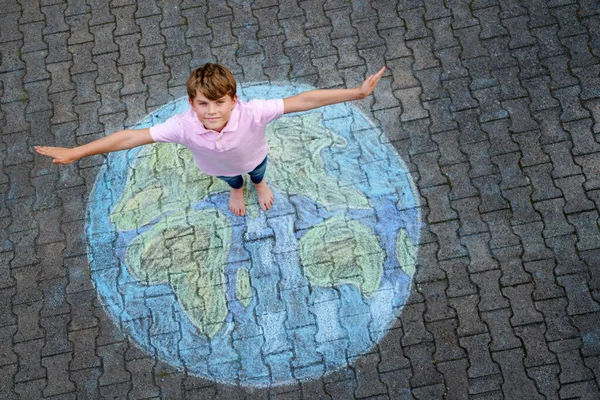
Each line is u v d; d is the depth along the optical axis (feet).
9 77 18.21
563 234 15.51
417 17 18.19
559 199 15.85
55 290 15.74
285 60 17.92
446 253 15.51
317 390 14.52
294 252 15.75
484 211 15.85
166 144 17.01
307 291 15.35
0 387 14.97
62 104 17.78
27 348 15.25
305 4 18.54
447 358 14.60
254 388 14.60
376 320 15.01
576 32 17.71
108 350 15.12
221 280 15.58
